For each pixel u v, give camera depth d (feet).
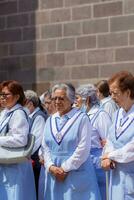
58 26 61.16
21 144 32.04
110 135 29.27
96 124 35.01
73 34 60.29
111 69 58.08
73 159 30.35
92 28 59.16
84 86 37.14
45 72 62.03
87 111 36.50
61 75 61.11
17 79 63.87
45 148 31.94
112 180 28.76
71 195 30.66
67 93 31.17
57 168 30.76
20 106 33.06
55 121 31.73
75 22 60.13
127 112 28.76
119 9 57.62
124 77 28.22
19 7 63.52
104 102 38.96
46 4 61.87
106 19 58.29
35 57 62.69
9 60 64.39
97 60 58.90
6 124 32.58
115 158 28.27
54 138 31.22
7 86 32.89
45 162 31.55
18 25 63.67
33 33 62.75
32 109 38.40
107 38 58.29
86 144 30.53
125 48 57.31
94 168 33.53
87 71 59.52
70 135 30.76
